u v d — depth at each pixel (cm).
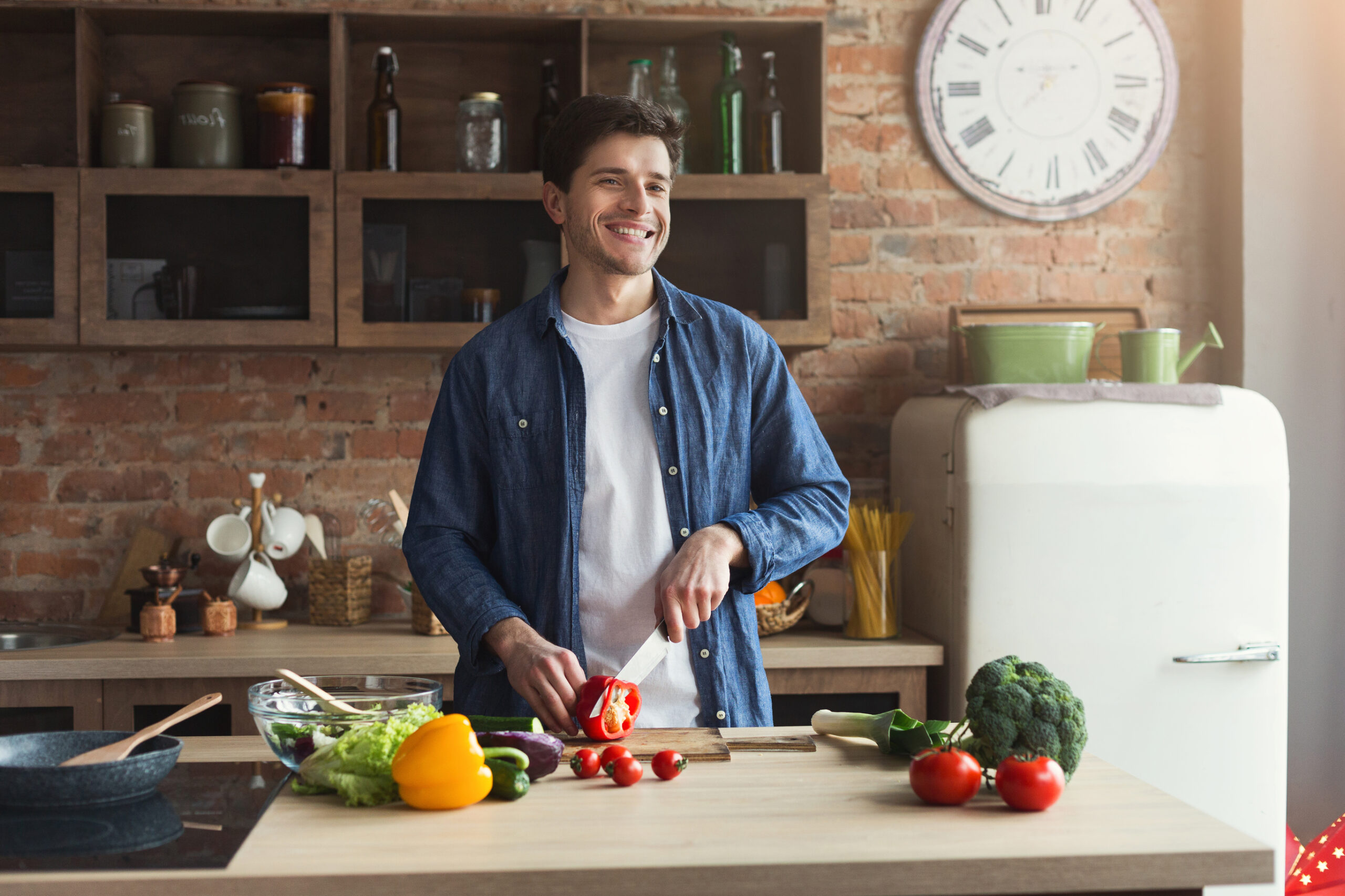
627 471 162
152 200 252
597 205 155
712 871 88
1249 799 235
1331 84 286
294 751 114
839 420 295
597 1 289
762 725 161
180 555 279
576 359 163
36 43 276
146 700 225
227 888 86
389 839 95
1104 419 234
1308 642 285
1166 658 234
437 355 287
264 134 258
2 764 110
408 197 255
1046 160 295
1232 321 293
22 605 277
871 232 296
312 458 284
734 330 168
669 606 140
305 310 254
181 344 250
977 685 118
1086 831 98
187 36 277
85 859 89
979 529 232
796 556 154
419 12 264
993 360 253
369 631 259
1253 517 235
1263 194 288
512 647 138
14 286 248
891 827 99
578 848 93
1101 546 233
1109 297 298
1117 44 294
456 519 163
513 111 286
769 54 269
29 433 278
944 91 293
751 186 260
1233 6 291
